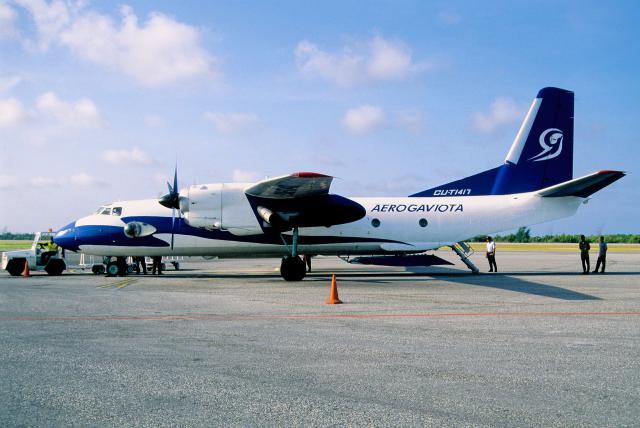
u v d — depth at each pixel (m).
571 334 7.88
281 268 17.23
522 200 18.95
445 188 19.44
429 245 18.88
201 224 17.23
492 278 18.36
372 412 4.43
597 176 16.31
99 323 8.78
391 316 9.67
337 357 6.38
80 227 18.80
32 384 5.18
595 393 4.94
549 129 19.09
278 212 17.31
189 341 7.30
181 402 4.67
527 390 5.04
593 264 28.39
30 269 21.03
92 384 5.20
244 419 4.26
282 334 7.86
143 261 22.20
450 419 4.26
